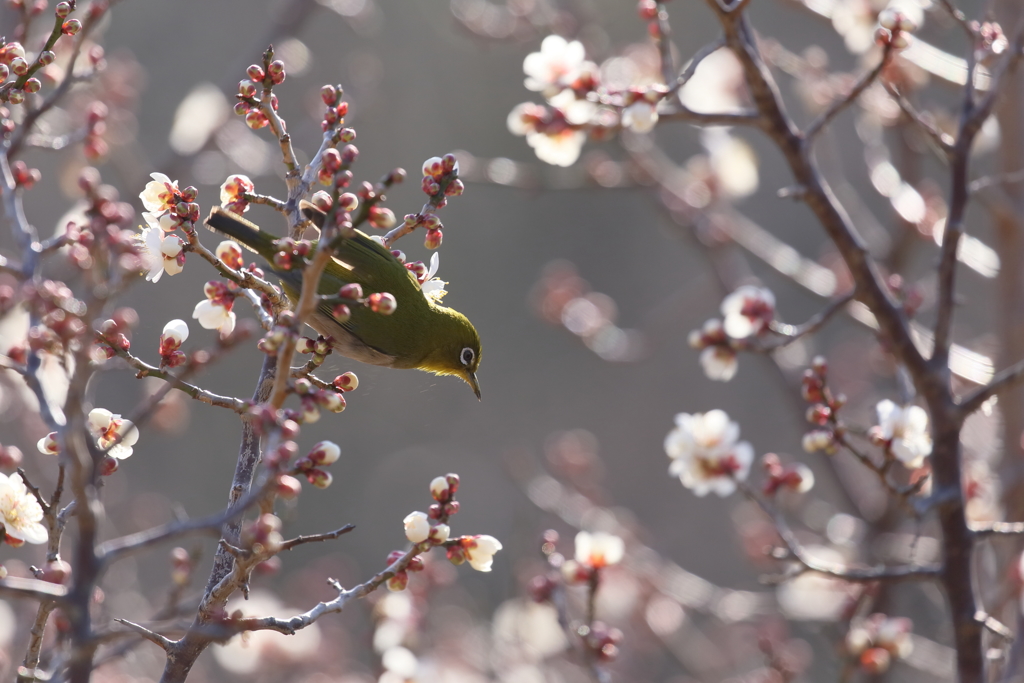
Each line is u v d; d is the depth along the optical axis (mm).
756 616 13578
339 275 7324
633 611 13461
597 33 15023
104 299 4039
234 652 11727
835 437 6863
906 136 12930
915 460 6832
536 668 11664
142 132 24625
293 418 4586
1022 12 10953
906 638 8367
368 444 25344
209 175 15266
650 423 26891
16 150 6559
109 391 20703
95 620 6410
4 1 9352
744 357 27234
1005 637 6660
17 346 5602
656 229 29531
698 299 16500
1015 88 11117
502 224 28812
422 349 7879
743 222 14797
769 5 26516
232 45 25688
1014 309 11242
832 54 26047
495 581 18047
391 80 27203
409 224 5988
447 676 10625
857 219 14898
